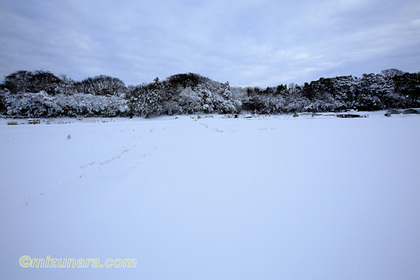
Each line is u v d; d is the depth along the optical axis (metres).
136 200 5.06
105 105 55.59
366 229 3.32
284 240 3.20
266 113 64.88
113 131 20.34
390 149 8.14
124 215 4.42
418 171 5.61
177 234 3.58
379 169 5.92
